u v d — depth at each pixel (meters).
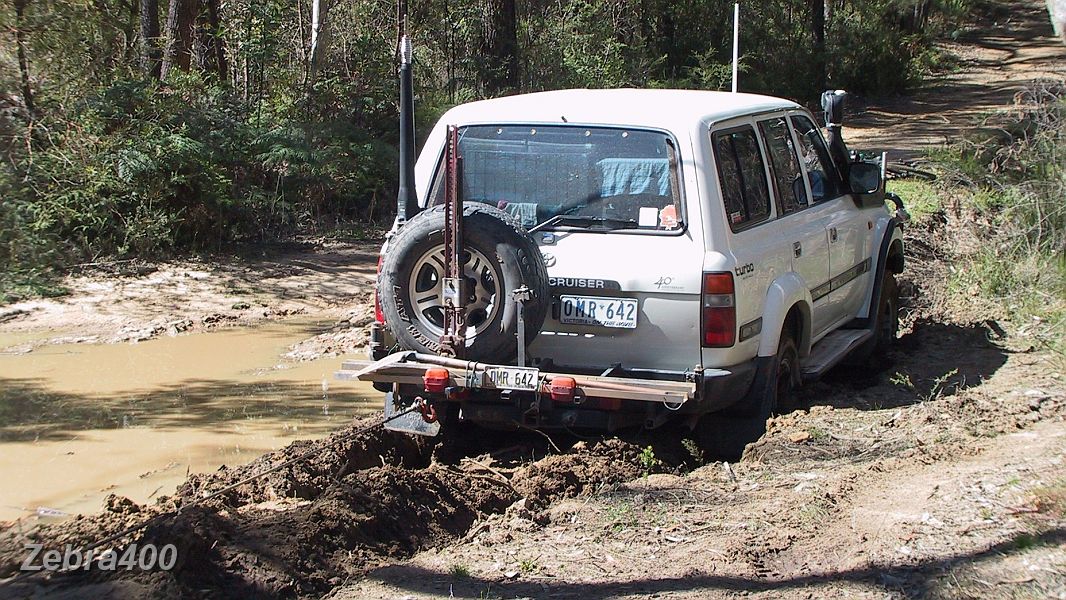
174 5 17.38
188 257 13.27
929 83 37.50
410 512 5.44
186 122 14.14
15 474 6.59
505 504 5.82
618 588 4.53
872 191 8.16
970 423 6.72
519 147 6.30
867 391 7.82
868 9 37.66
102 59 16.14
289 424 7.66
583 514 5.45
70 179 13.09
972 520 5.05
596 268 6.00
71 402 8.12
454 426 6.96
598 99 6.50
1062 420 6.78
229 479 6.15
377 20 22.56
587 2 28.14
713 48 29.12
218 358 9.48
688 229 5.96
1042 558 4.58
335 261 13.55
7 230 11.99
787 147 7.34
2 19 14.50
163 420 7.71
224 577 4.59
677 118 6.12
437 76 22.11
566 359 6.12
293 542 4.87
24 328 10.40
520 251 5.71
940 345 9.08
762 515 5.30
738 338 6.04
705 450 6.68
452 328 5.75
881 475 5.85
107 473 6.64
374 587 4.63
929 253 11.73
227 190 14.09
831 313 7.84
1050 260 10.40
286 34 21.02
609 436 6.64
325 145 15.98
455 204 5.64
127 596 4.30
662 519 5.34
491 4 21.94
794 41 34.03
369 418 7.64
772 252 6.51
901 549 4.77
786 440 6.35
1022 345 8.80
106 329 10.42
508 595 4.50
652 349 6.00
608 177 6.13
